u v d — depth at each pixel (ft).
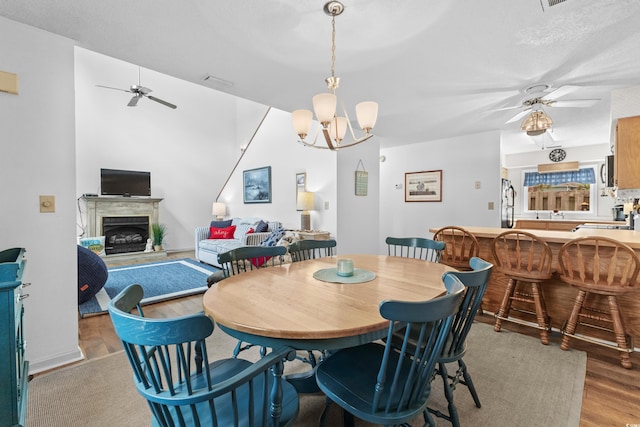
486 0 5.29
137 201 20.83
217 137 25.91
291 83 9.03
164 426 2.82
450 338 4.98
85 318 9.46
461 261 9.68
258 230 16.80
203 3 5.40
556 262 8.38
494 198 14.60
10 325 4.02
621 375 6.22
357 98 10.28
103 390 5.75
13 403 4.04
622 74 8.33
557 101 9.22
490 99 10.30
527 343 7.73
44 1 5.38
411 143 17.58
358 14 5.68
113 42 6.77
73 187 6.87
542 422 4.90
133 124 21.38
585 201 19.76
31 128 6.28
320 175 15.12
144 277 14.56
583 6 5.44
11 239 6.09
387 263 6.93
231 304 4.11
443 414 4.69
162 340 2.60
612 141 11.93
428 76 8.48
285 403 3.57
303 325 3.41
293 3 5.37
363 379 4.02
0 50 5.90
